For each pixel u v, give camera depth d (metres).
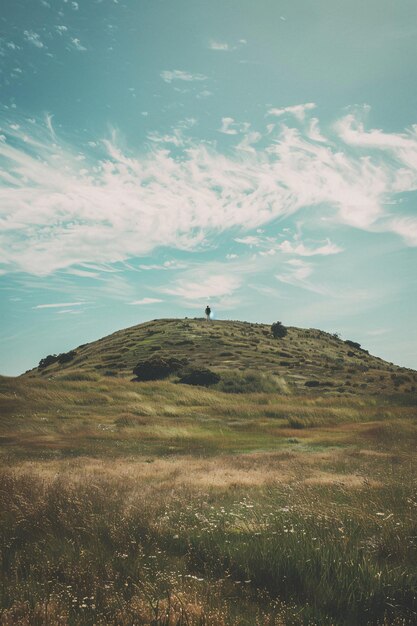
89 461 19.11
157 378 75.50
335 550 6.01
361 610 4.62
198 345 99.69
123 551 6.44
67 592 4.89
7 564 6.00
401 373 94.44
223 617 4.29
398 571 5.37
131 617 4.32
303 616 4.46
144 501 9.61
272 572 5.48
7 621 4.21
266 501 10.66
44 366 116.56
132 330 125.12
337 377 81.44
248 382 72.38
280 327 120.38
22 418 33.72
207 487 12.80
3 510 8.63
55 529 7.61
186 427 34.91
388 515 7.59
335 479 13.34
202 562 6.07
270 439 29.72
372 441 28.28
